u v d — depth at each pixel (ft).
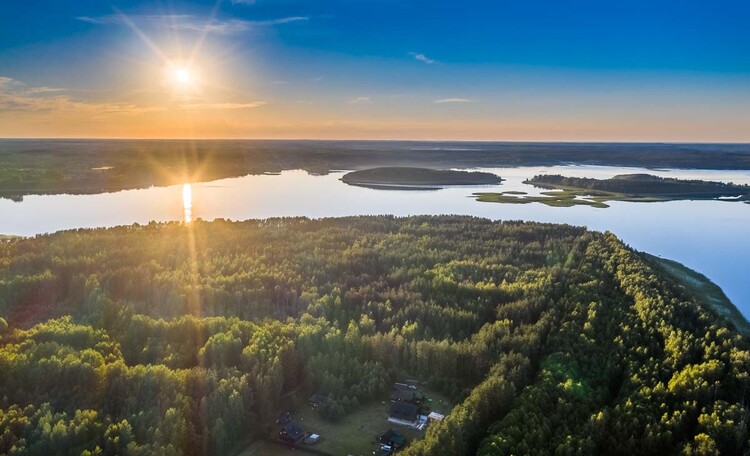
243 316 390.21
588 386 285.02
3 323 351.05
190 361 319.47
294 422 282.36
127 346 330.13
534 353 329.11
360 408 296.30
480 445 247.50
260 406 282.36
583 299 392.27
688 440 248.11
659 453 245.45
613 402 278.67
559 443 240.32
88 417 248.52
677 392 275.80
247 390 279.08
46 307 402.93
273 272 472.44
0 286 406.62
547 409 267.39
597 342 330.13
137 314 370.12
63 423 239.50
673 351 312.50
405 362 333.01
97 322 359.25
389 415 285.43
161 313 390.83
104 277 444.14
